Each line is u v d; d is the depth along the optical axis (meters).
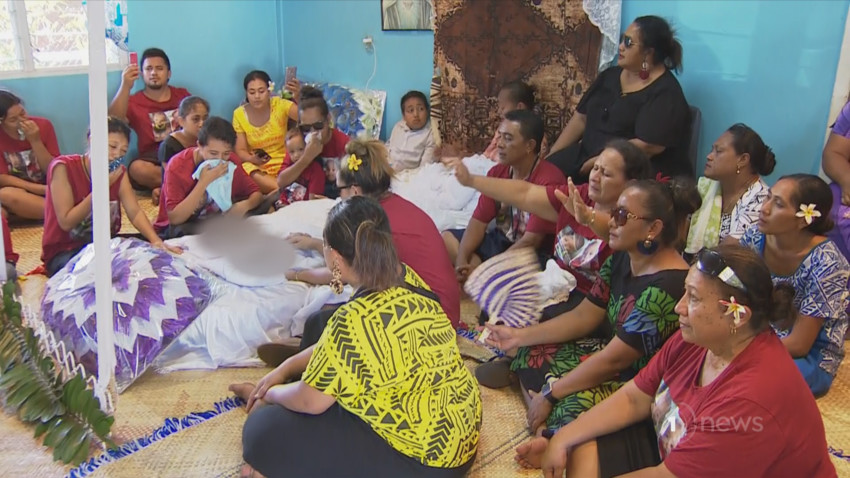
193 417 2.30
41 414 2.19
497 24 4.02
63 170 3.00
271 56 5.48
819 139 3.23
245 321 2.59
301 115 3.92
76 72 4.58
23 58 4.35
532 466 2.08
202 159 3.31
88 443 2.08
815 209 2.21
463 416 1.83
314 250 2.91
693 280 1.48
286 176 3.94
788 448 1.42
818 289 2.26
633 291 1.96
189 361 2.60
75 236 3.13
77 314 2.39
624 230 1.92
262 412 1.88
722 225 2.88
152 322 2.41
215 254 2.87
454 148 4.38
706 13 3.44
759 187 2.79
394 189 3.92
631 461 1.75
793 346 2.32
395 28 4.68
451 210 3.65
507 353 2.46
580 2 3.71
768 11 3.24
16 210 3.95
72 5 4.50
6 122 3.86
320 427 1.81
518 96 3.78
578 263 2.40
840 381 2.55
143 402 2.38
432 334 1.77
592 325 2.23
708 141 3.59
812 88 3.20
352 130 4.88
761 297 1.42
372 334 1.69
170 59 4.95
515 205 2.73
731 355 1.50
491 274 2.63
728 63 3.43
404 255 2.33
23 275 3.33
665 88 3.29
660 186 1.92
